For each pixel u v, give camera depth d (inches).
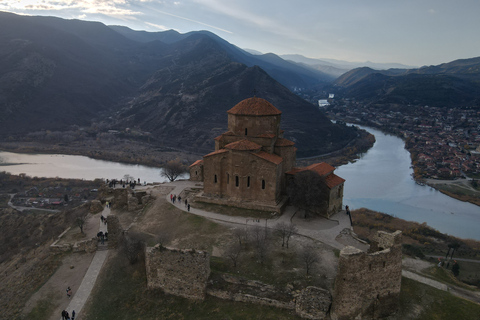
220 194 2502.5
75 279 1744.6
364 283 1205.1
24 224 3663.9
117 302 1545.3
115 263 1831.9
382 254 1214.9
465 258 2925.7
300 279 1499.8
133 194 2650.1
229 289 1445.6
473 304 1360.7
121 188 2650.1
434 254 2984.7
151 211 2422.5
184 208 2407.7
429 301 1385.3
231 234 1979.6
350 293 1189.7
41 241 2532.0
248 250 1774.1
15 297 1715.1
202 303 1443.2
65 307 1553.9
